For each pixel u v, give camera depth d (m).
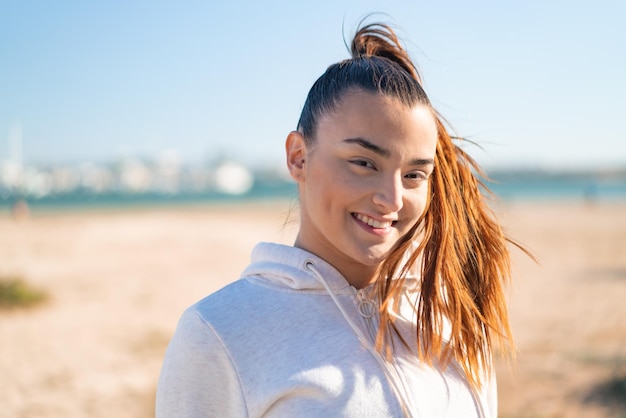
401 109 1.40
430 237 1.61
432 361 1.57
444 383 1.55
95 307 12.27
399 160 1.40
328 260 1.57
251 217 43.28
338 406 1.37
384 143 1.38
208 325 1.43
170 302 13.02
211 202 80.69
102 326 10.71
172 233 29.89
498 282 1.73
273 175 179.75
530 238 25.78
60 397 7.16
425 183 1.49
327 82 1.49
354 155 1.40
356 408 1.38
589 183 161.62
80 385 7.59
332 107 1.43
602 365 7.64
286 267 1.51
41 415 6.61
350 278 1.59
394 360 1.50
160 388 1.48
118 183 154.38
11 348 9.22
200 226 34.72
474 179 1.75
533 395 6.73
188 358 1.44
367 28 1.79
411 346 1.59
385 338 1.50
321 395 1.38
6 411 6.70
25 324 10.73
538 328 9.88
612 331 9.53
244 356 1.42
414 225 1.56
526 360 8.04
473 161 1.82
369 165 1.41
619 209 47.69
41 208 65.81
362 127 1.38
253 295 1.49
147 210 57.25
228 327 1.43
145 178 157.50
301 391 1.38
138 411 6.75
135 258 20.22
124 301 12.96
